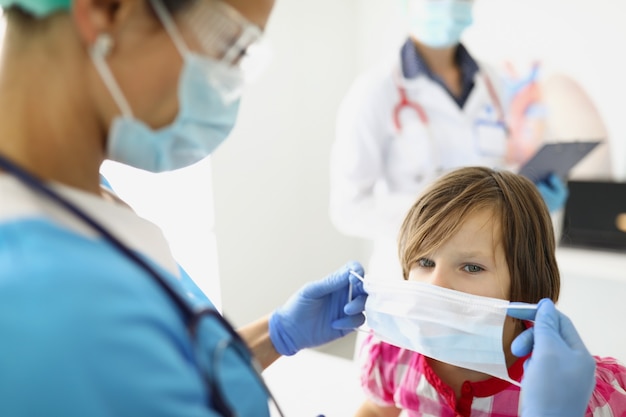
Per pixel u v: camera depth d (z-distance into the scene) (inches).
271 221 111.4
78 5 20.5
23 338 14.9
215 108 25.6
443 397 40.8
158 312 18.9
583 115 97.4
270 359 39.9
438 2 68.3
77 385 15.1
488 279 38.8
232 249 103.4
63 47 21.0
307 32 114.6
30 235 17.2
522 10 101.2
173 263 27.1
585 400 28.4
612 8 91.7
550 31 98.7
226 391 21.8
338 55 122.6
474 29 108.0
